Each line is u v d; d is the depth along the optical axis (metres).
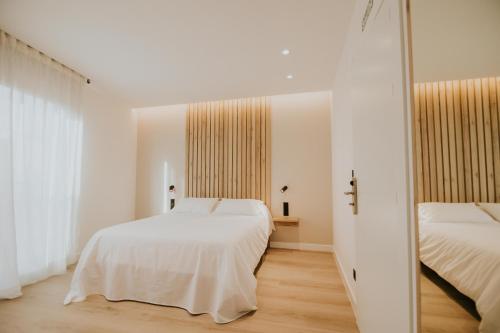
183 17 1.98
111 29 2.14
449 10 1.00
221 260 1.89
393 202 0.99
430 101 1.09
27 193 2.40
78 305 1.96
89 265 2.11
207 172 4.09
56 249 2.68
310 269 2.79
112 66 2.83
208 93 3.65
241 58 2.62
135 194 4.40
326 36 2.21
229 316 1.76
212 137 4.10
